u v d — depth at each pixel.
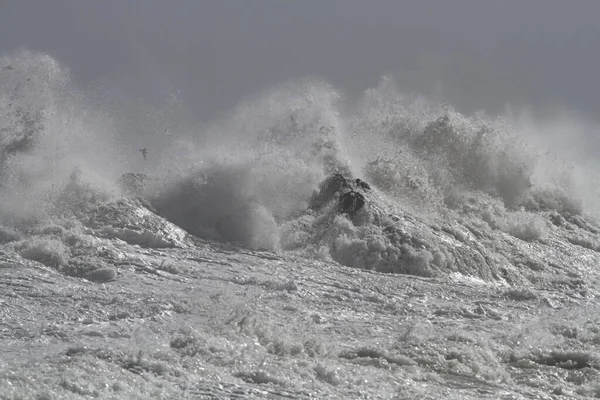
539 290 53.88
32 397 21.41
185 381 25.25
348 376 28.02
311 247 60.88
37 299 39.44
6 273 44.19
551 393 29.00
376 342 34.91
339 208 65.12
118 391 23.20
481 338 35.78
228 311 38.59
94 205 58.38
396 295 48.53
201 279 47.81
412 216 68.19
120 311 37.53
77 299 39.97
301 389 25.75
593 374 31.75
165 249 55.09
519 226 76.75
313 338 33.03
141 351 27.42
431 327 38.50
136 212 59.12
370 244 60.41
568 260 71.94
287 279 49.78
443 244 62.81
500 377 30.50
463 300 48.50
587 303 50.69
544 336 37.19
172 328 34.00
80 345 28.42
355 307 43.81
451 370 30.95
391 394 26.47
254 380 26.44
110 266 47.56
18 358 27.94
